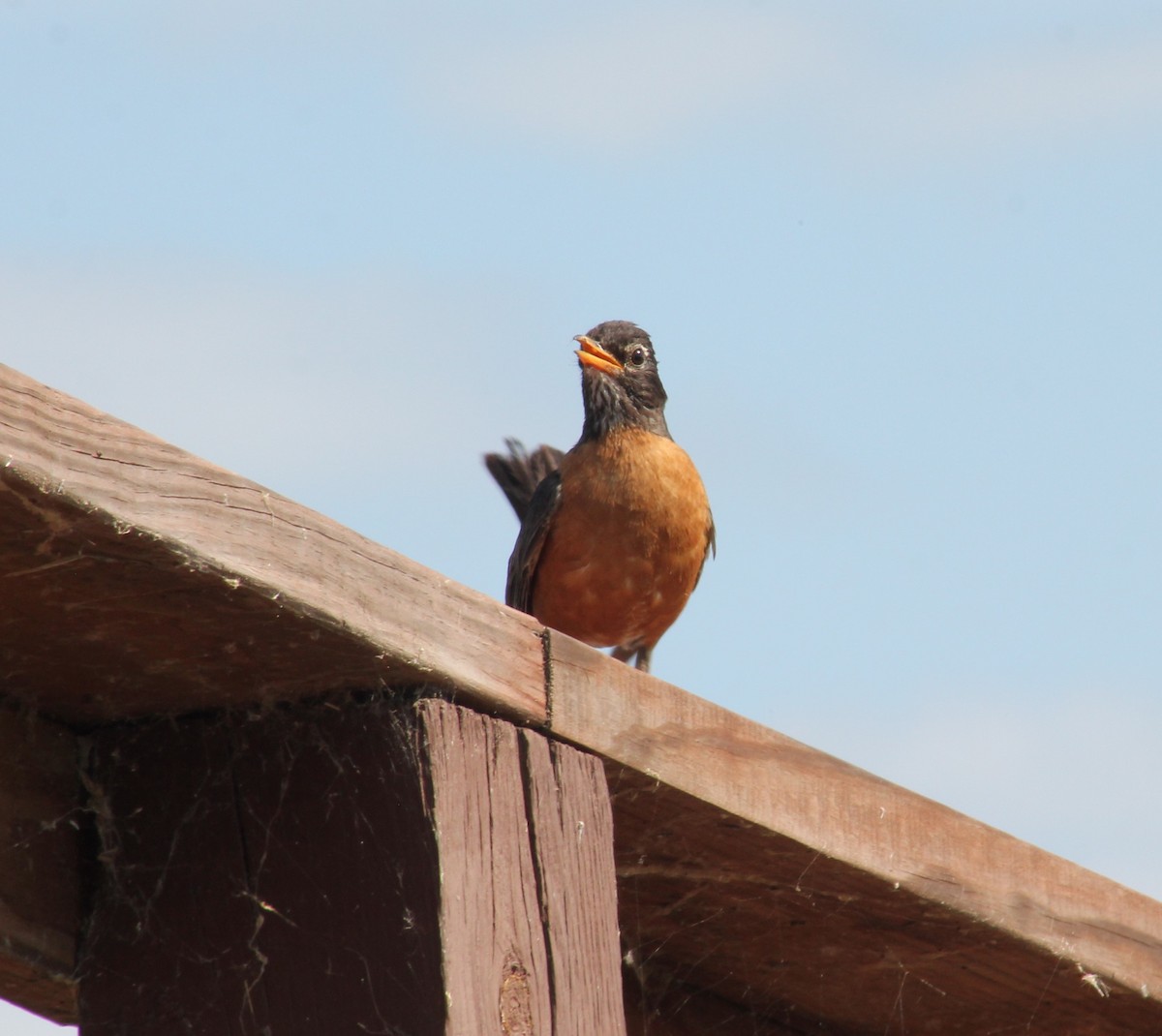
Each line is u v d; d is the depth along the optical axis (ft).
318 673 19.07
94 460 16.35
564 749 20.22
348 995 18.57
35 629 18.35
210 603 17.74
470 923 18.53
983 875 25.59
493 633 19.83
